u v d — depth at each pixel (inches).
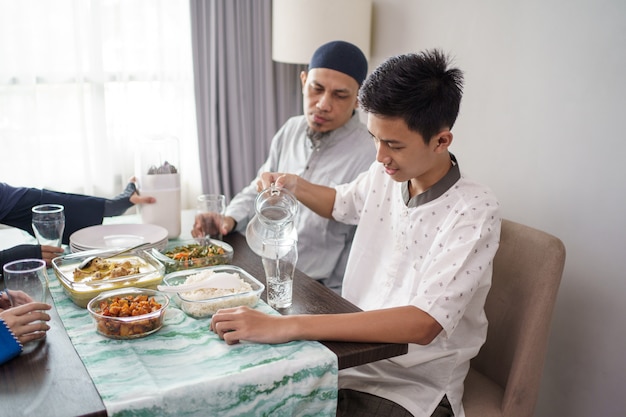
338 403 54.0
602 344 69.5
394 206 58.9
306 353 42.0
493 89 81.4
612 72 65.9
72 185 108.4
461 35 85.7
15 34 97.1
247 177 118.0
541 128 74.9
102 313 43.8
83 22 102.0
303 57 96.8
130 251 56.5
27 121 100.8
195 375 38.2
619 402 68.2
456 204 52.8
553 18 72.0
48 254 57.3
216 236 68.6
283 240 50.8
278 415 40.5
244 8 110.1
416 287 54.1
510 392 54.1
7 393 35.4
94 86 104.2
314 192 66.7
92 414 33.6
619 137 65.7
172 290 48.6
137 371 38.5
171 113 112.9
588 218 70.0
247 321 44.0
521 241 57.3
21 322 41.4
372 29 105.0
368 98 48.5
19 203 65.1
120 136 108.5
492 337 59.3
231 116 114.0
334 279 78.9
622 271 66.6
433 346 53.0
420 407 51.8
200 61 110.2
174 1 108.0
